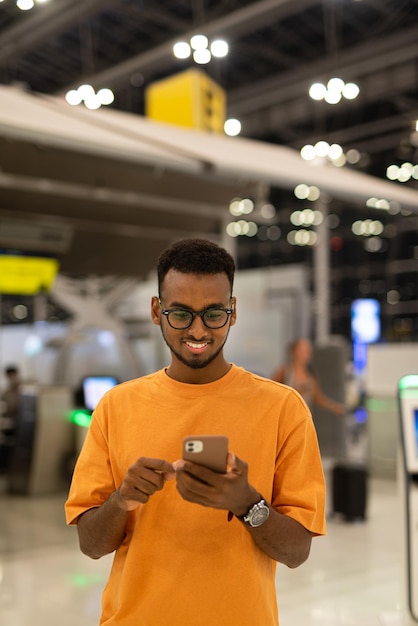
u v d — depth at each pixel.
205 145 6.20
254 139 16.94
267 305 12.66
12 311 21.86
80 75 14.11
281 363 10.58
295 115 14.92
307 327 12.52
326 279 19.77
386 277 21.56
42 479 8.05
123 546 1.59
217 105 8.29
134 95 15.27
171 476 1.37
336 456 9.83
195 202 9.31
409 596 3.66
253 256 24.77
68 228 8.82
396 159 18.19
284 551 1.46
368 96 13.71
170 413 1.56
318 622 4.03
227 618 1.47
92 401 8.27
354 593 4.55
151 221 9.35
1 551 5.62
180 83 8.02
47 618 4.12
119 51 13.52
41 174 7.78
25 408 8.28
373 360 9.20
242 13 10.81
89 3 10.81
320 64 12.93
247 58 13.85
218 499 1.34
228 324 1.52
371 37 12.62
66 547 5.74
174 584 1.47
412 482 3.72
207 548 1.48
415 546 3.67
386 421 9.02
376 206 8.27
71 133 4.93
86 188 8.28
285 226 23.55
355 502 6.63
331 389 9.90
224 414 1.55
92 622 4.06
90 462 1.62
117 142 5.16
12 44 12.30
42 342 13.36
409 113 15.34
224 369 1.60
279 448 1.58
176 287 1.48
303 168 6.80
